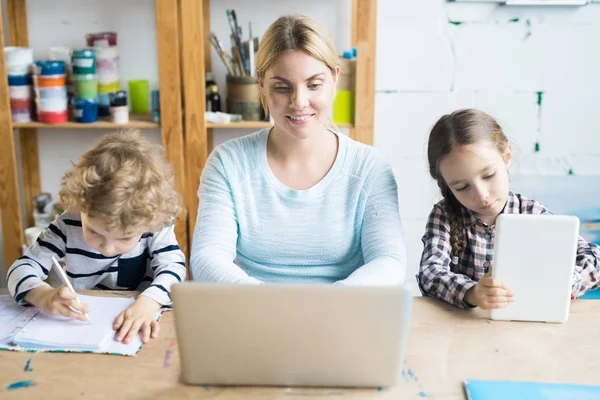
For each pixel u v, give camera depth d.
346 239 1.45
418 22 2.59
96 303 1.25
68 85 2.42
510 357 1.08
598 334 1.16
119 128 2.36
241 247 1.49
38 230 2.45
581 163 2.72
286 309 0.93
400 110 2.67
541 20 2.59
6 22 2.51
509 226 1.18
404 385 0.99
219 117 2.36
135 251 1.45
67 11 2.52
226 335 0.95
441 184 1.52
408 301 0.92
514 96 2.66
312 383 0.99
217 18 2.55
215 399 0.96
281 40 1.32
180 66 2.41
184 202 2.40
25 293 1.25
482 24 2.59
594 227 2.74
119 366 1.05
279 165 1.47
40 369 1.04
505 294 1.19
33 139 2.60
